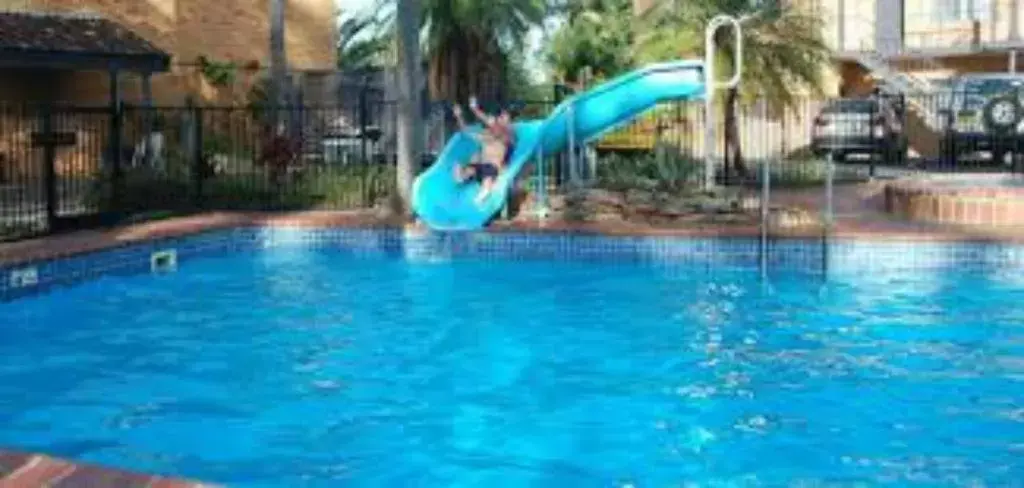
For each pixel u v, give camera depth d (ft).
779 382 26.58
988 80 81.41
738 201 47.55
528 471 20.76
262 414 24.58
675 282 39.70
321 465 21.26
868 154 78.74
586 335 31.83
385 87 96.02
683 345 30.42
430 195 47.06
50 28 69.82
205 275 42.22
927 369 27.45
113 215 47.62
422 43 97.86
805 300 36.01
